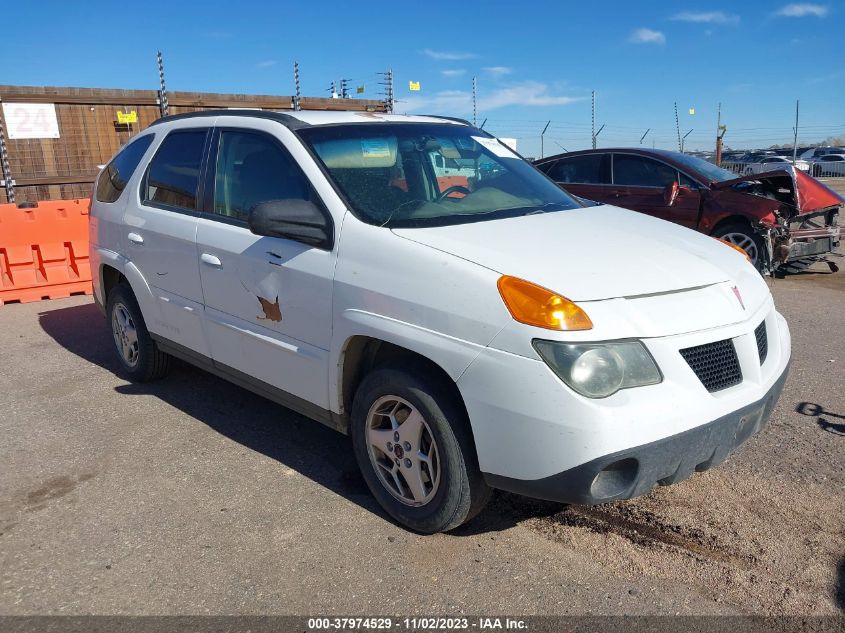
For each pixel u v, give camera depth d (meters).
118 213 4.98
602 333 2.68
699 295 2.99
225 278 3.96
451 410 2.95
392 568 3.01
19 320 7.29
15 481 3.83
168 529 3.33
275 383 3.80
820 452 3.97
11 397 5.08
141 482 3.79
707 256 3.38
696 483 3.64
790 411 4.57
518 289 2.77
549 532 3.26
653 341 2.74
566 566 3.00
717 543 3.13
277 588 2.89
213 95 12.34
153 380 5.29
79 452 4.16
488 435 2.80
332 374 3.39
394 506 3.29
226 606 2.79
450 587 2.88
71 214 8.31
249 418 4.64
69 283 8.34
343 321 3.26
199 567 3.04
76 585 2.94
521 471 2.75
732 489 3.57
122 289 5.09
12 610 2.79
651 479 2.75
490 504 3.51
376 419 3.32
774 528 3.23
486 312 2.79
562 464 2.65
